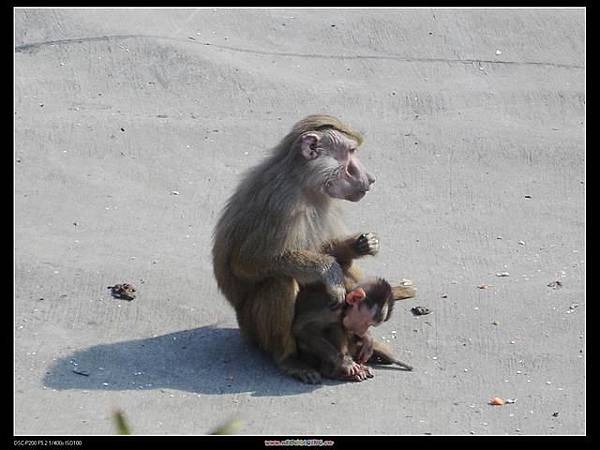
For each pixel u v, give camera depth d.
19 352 9.73
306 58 15.74
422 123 14.45
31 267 11.11
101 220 12.24
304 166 9.27
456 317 10.40
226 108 14.60
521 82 15.46
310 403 9.02
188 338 10.08
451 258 11.62
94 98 14.65
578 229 12.28
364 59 15.78
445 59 15.88
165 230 12.09
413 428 8.67
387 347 9.68
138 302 10.59
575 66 15.88
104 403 8.97
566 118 14.77
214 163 13.46
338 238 9.65
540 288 10.93
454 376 9.51
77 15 15.95
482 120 14.56
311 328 9.43
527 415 8.94
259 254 9.20
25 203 12.49
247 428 8.60
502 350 9.91
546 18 16.78
